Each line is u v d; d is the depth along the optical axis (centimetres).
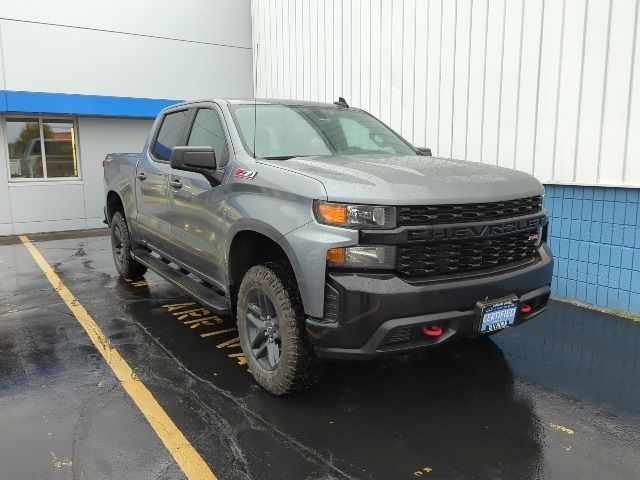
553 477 273
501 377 389
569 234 565
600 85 518
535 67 571
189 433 311
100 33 1088
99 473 273
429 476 274
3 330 487
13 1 997
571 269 569
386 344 293
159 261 546
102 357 424
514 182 351
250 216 341
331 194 297
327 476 273
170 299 585
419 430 317
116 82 1116
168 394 360
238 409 339
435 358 423
